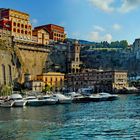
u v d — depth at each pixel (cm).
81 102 14688
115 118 8594
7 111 10875
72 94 15950
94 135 6194
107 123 7675
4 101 12912
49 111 10681
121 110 10869
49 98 13912
